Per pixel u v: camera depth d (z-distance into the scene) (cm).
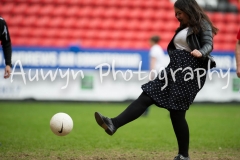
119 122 1872
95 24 6550
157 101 1869
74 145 2519
